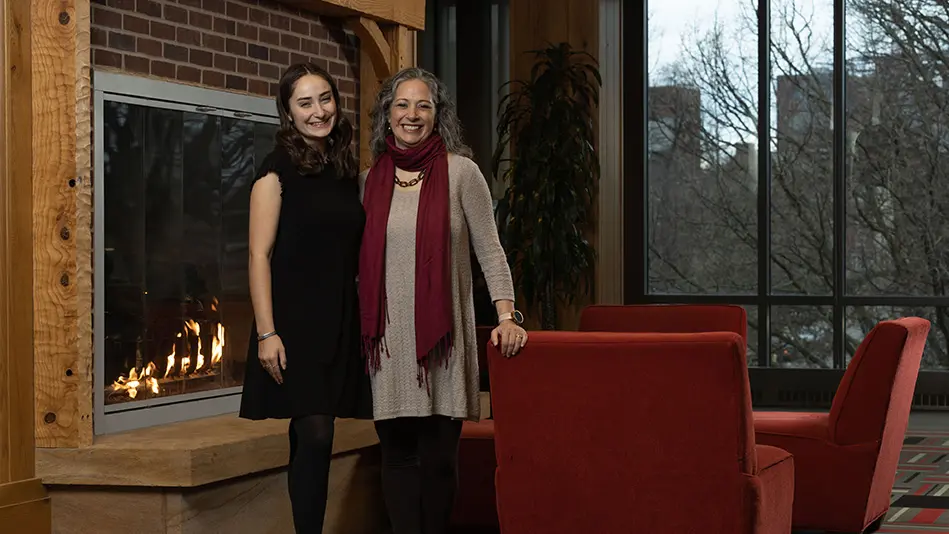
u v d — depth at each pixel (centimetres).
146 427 383
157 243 393
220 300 421
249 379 304
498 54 807
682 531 287
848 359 799
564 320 755
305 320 299
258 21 439
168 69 397
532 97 728
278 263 302
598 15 754
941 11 781
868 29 795
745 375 278
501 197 798
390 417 302
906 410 417
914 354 400
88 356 340
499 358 298
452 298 303
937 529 420
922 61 786
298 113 305
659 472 287
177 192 401
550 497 299
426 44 802
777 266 813
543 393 294
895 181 791
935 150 784
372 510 417
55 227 337
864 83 796
